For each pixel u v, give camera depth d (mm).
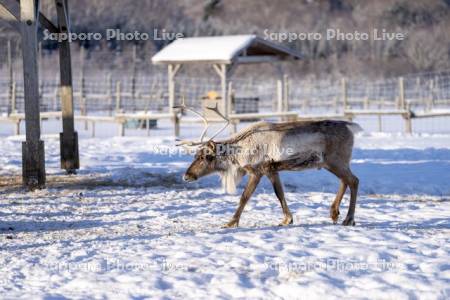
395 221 10953
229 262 7992
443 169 17625
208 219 11273
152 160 19375
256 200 13203
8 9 14031
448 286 6852
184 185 15305
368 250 8391
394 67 69875
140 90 45281
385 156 20312
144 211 12125
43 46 61688
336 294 6766
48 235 10164
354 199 10453
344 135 10414
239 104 34656
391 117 40719
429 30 76875
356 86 51000
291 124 10414
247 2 84688
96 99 42719
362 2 83938
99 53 65688
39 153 14336
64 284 7312
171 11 81062
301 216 11398
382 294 6695
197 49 30672
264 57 33031
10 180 15602
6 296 6855
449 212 11891
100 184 15320
